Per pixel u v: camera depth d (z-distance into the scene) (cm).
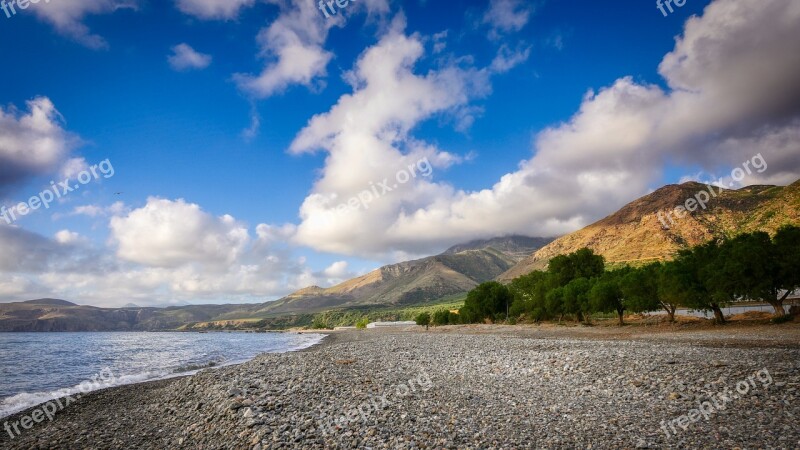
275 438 1330
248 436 1381
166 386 2748
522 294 11756
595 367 2234
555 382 2075
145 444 1473
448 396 1895
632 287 6512
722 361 2031
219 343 10831
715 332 4309
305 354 4075
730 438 1223
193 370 4031
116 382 3306
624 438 1273
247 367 2992
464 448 1227
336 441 1312
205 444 1398
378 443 1286
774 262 4697
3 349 8369
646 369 2064
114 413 2033
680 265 5775
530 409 1634
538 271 11862
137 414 1958
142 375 3728
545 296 9531
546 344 3759
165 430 1628
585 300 8056
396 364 2931
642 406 1589
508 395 1886
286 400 1794
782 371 1789
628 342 3559
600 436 1299
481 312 12425
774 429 1262
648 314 9000
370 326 19262
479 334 6875
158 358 5741
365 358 3347
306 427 1439
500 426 1428
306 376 2394
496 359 2900
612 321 8250
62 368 4572
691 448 1171
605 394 1791
